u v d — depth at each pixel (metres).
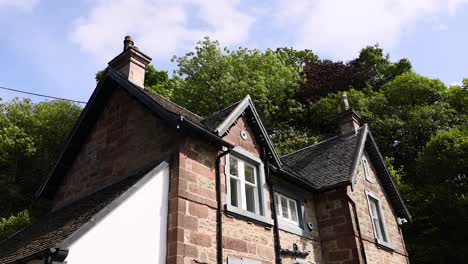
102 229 8.03
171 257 8.86
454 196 21.75
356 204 14.73
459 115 30.31
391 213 17.73
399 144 29.81
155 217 9.15
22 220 21.50
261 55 35.41
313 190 14.55
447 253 20.31
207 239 9.65
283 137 30.41
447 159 23.23
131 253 8.35
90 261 7.62
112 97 13.35
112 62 14.10
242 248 10.43
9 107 32.25
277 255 11.45
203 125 11.38
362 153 16.44
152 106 11.00
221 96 29.88
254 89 30.53
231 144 11.02
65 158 13.55
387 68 40.22
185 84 31.52
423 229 23.06
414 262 21.38
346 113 18.95
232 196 11.20
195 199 9.83
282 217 12.97
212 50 33.03
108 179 11.95
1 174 27.62
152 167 10.18
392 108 31.36
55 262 7.13
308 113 33.84
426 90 32.12
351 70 39.31
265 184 12.23
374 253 14.45
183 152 10.16
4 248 10.84
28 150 27.86
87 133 13.63
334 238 13.85
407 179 26.83
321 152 17.95
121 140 12.21
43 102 33.34
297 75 37.22
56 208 13.48
